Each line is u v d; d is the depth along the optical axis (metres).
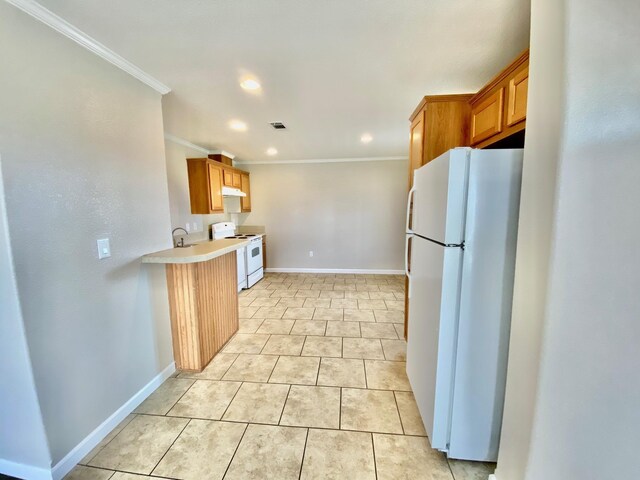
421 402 1.61
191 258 1.82
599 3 0.82
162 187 2.07
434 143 2.12
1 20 1.11
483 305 1.28
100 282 1.58
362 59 1.71
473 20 1.34
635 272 0.88
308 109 2.53
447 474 1.35
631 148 0.85
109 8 1.23
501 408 1.33
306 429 1.62
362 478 1.33
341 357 2.43
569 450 0.99
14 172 1.16
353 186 5.34
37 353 1.26
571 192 0.88
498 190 1.21
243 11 1.26
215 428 1.64
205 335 2.30
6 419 1.30
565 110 0.86
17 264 1.18
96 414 1.55
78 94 1.43
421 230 1.67
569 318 0.93
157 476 1.35
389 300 3.95
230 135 3.45
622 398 0.93
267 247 5.64
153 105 1.98
